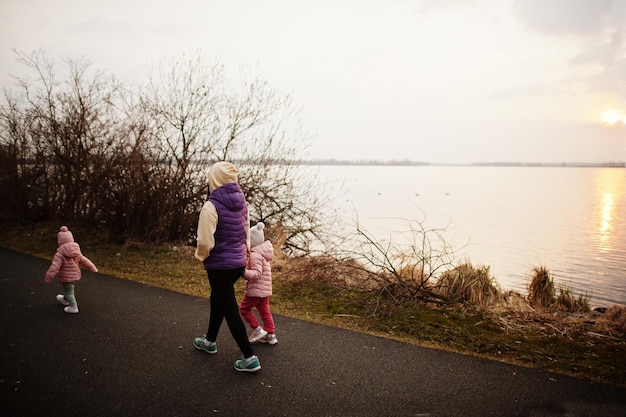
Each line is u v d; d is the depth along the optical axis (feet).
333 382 12.37
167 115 33.09
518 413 11.02
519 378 12.82
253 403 11.16
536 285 24.85
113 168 32.86
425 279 21.52
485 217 103.14
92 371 12.58
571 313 22.58
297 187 34.88
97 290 20.98
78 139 36.63
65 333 15.39
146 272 24.90
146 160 32.55
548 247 63.77
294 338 15.61
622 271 48.67
